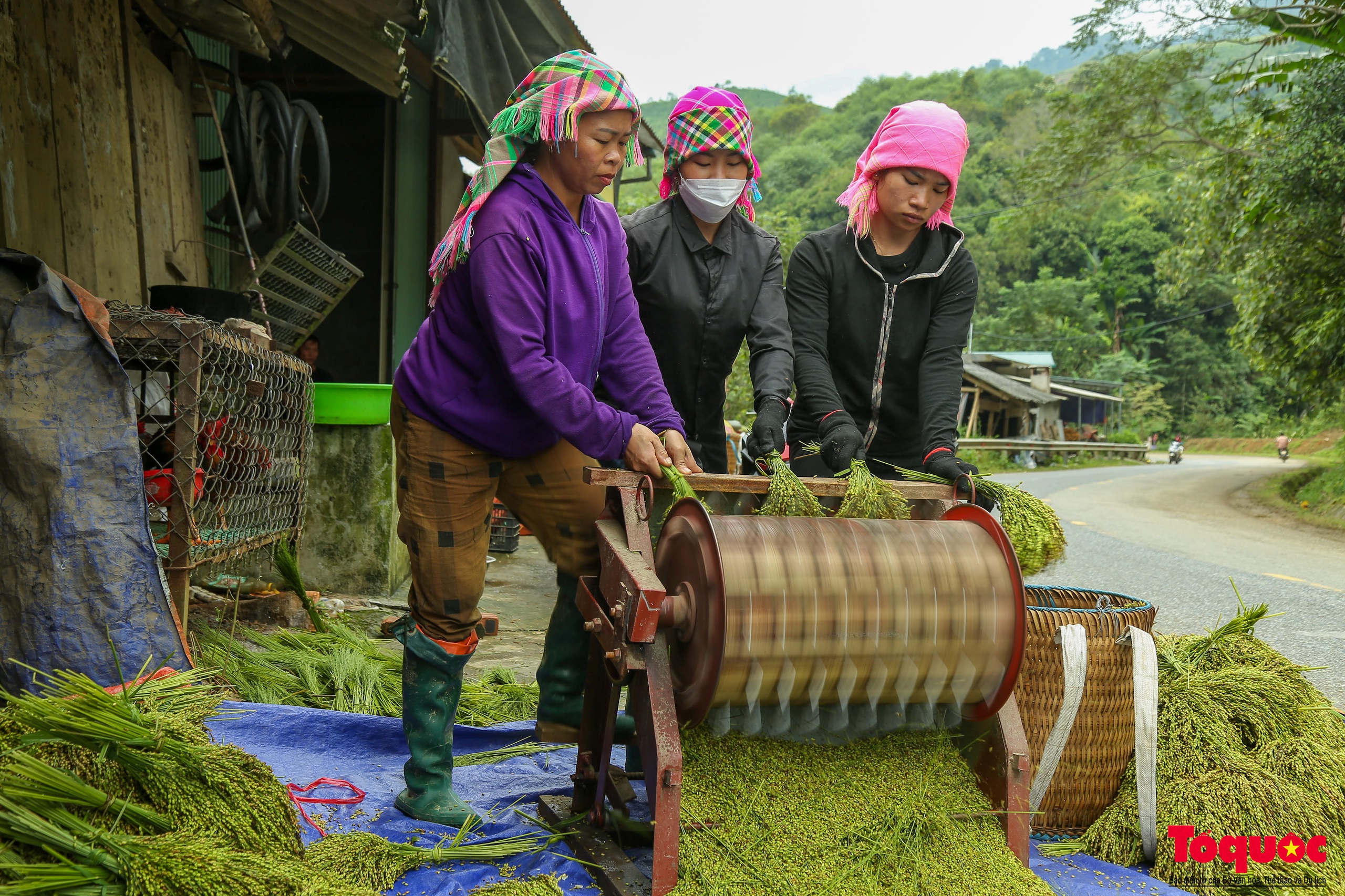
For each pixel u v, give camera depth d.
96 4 4.85
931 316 3.19
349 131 8.98
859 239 3.13
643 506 2.20
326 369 9.07
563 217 2.36
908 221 3.03
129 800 1.79
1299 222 15.35
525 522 2.61
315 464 5.90
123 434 2.90
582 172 2.33
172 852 1.63
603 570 2.20
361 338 9.08
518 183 2.32
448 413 2.36
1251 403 70.12
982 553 2.16
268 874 1.67
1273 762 2.55
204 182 6.96
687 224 3.02
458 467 2.40
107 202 4.94
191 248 6.03
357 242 9.02
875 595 2.03
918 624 2.06
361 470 5.93
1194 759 2.54
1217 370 70.81
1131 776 2.62
